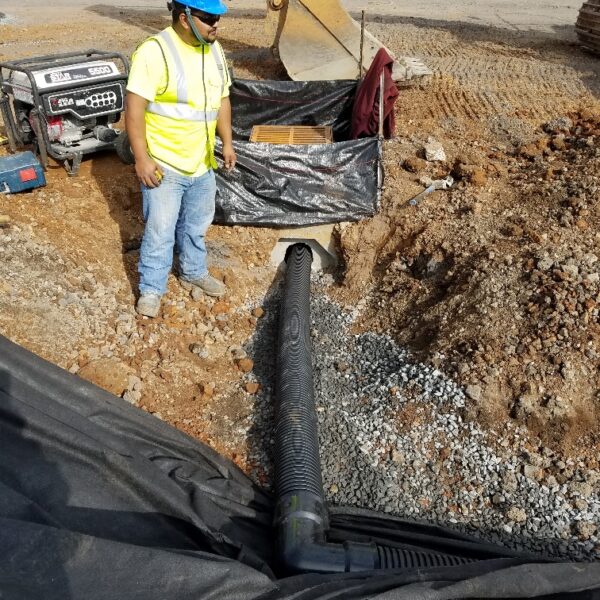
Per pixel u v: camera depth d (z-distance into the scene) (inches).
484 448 158.9
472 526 145.6
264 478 155.3
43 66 224.5
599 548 139.9
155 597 96.7
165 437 147.4
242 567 102.5
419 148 270.2
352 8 608.7
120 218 217.6
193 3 141.9
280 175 224.4
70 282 180.5
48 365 137.8
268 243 235.0
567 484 151.2
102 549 99.5
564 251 194.9
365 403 175.9
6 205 192.5
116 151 246.1
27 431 117.1
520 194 234.1
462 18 576.1
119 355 171.3
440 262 213.5
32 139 246.2
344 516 145.9
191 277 200.5
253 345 199.5
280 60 360.5
